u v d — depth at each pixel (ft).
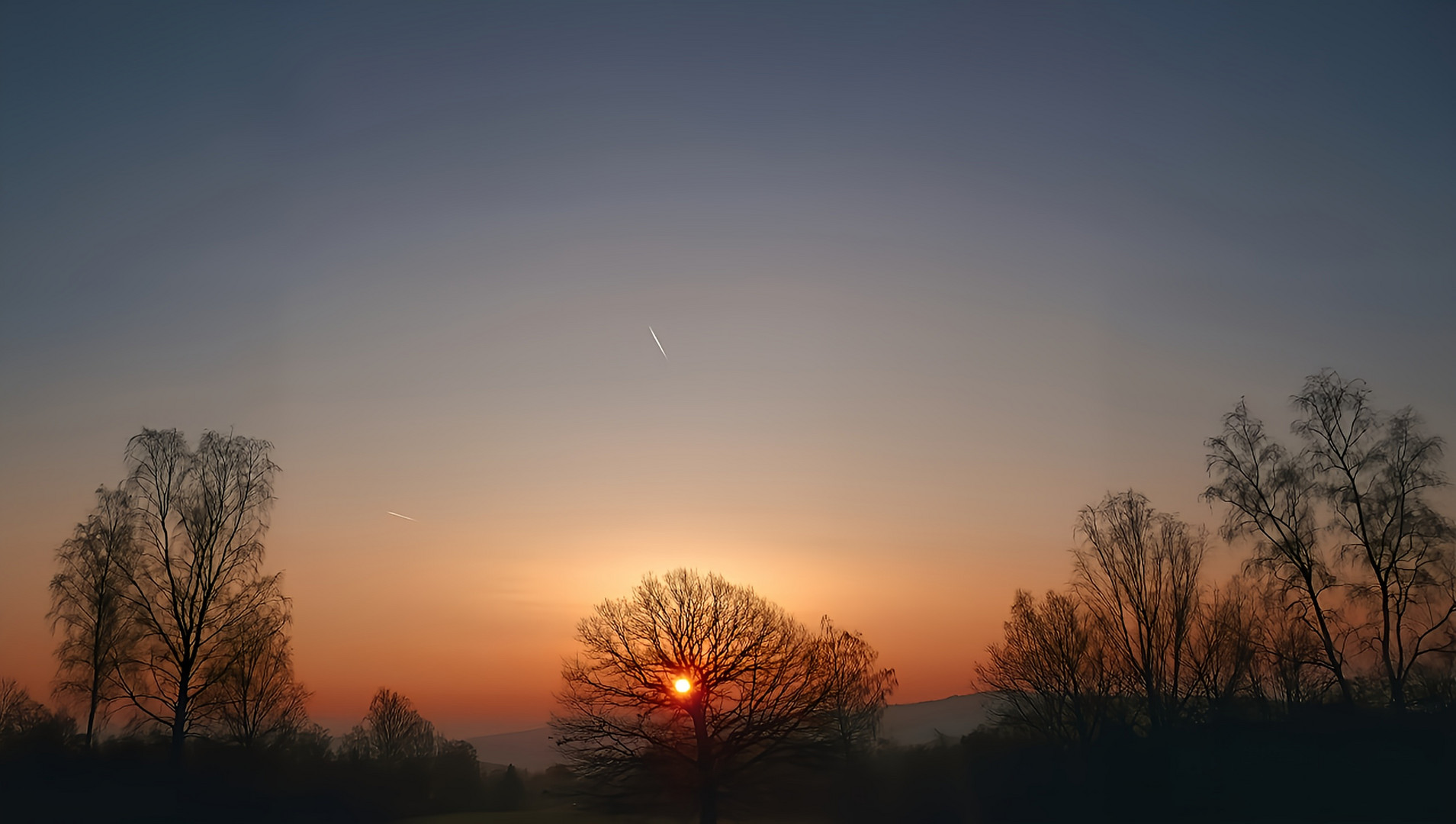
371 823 197.98
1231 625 186.80
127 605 169.07
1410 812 145.28
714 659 171.12
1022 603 213.25
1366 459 161.48
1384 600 157.17
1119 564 195.42
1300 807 154.10
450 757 264.11
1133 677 193.16
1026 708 212.23
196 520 173.47
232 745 178.09
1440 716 150.10
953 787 205.36
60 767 159.84
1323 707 161.99
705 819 164.86
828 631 224.33
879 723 231.50
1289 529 167.32
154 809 156.46
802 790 172.65
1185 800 167.73
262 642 177.68
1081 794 183.52
